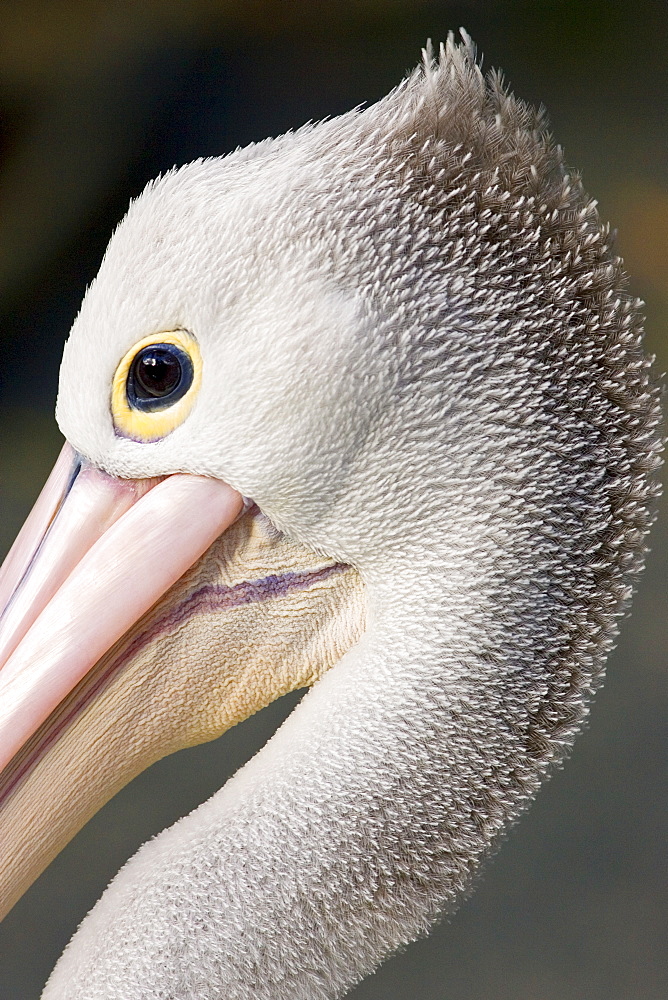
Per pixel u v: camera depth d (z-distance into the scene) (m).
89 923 2.00
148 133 4.50
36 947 2.88
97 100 4.45
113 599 2.00
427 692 1.99
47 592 2.00
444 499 1.98
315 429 1.98
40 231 4.28
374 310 1.97
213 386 1.98
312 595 2.01
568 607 1.99
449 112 1.98
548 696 1.99
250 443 1.98
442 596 1.98
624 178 4.75
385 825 1.99
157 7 4.61
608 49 5.18
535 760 1.99
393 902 1.99
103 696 2.01
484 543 1.98
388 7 4.97
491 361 1.97
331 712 1.99
